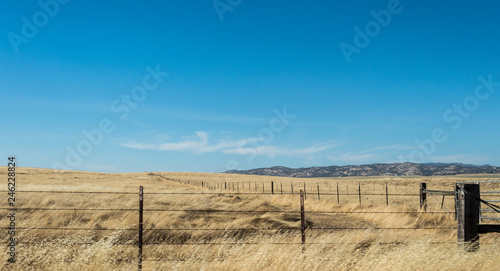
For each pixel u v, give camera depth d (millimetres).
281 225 15992
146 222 14633
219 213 18703
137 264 8805
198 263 8969
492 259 8945
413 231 15023
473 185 10055
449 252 9125
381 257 8906
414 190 58344
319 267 8602
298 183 94625
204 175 163500
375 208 23047
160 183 71250
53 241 10289
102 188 34844
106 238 11742
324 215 20391
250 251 9641
